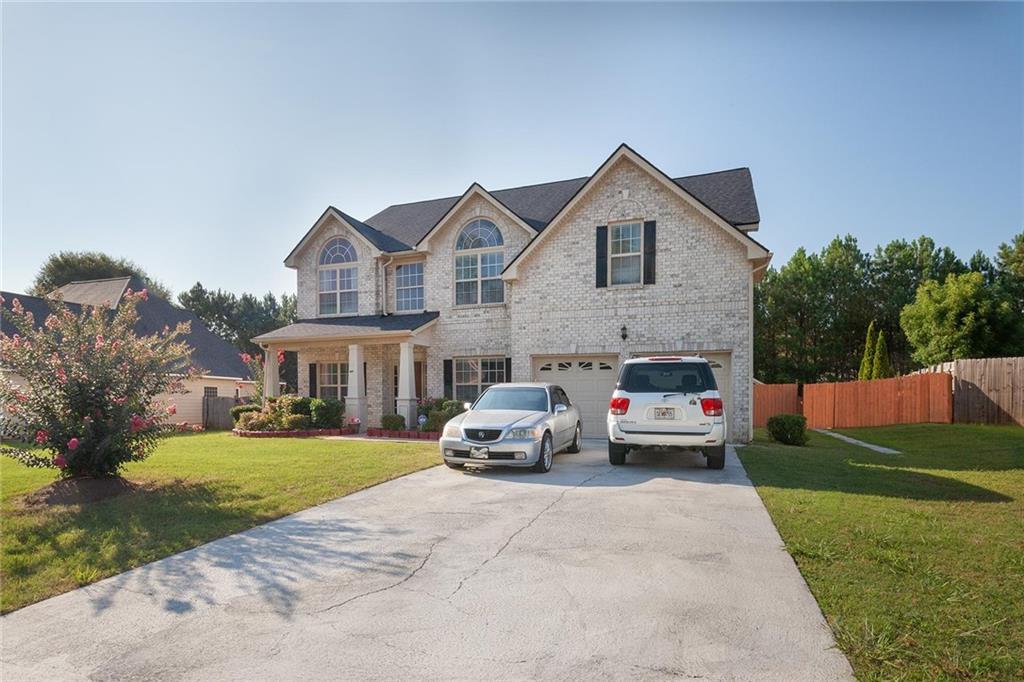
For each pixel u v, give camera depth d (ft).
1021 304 118.32
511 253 55.57
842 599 13.29
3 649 11.66
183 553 17.51
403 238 64.28
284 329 60.64
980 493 24.86
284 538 18.89
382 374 61.05
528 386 37.17
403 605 13.42
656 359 32.53
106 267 144.97
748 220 47.24
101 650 11.59
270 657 11.16
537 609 13.10
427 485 27.55
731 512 21.63
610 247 49.60
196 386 81.41
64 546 18.15
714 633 11.82
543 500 23.98
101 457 26.89
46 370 26.48
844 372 139.64
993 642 11.18
